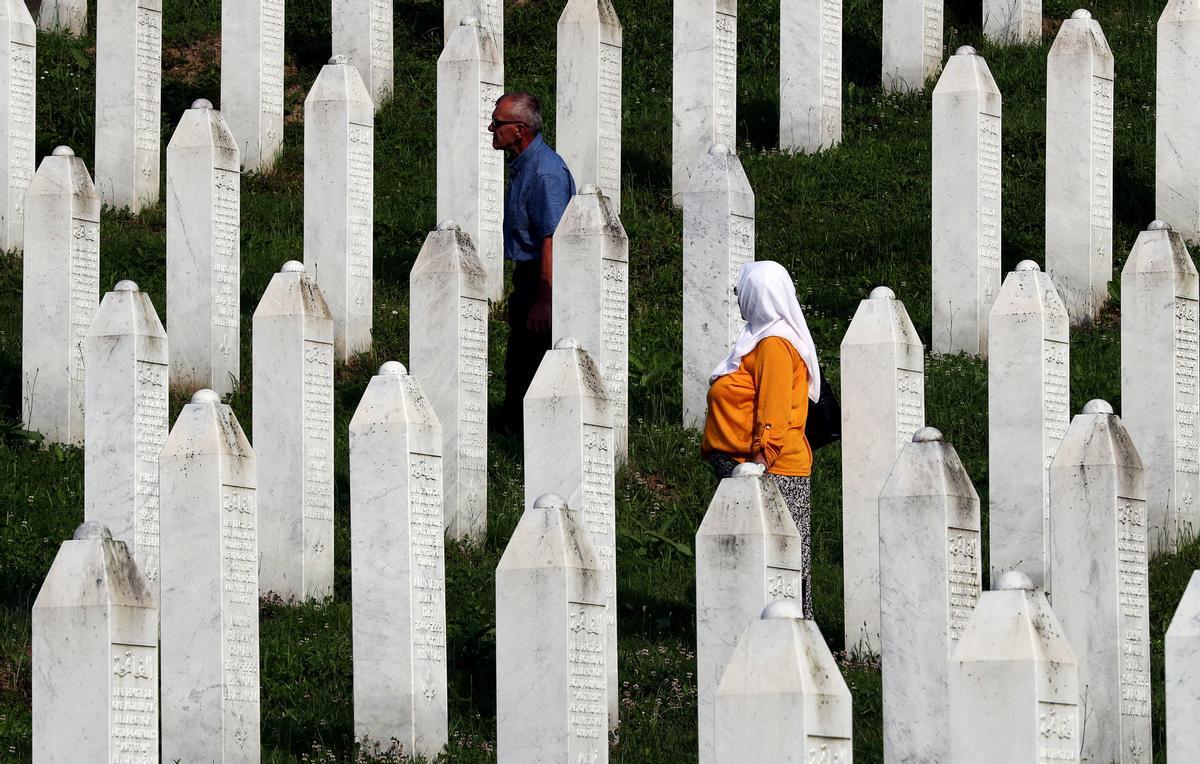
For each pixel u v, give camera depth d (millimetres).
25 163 50281
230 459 30391
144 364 35531
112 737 26844
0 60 49875
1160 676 32375
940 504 29078
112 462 35438
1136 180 53719
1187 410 38875
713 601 29203
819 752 22953
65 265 42438
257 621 30719
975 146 46688
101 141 54344
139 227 53125
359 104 46281
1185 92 50625
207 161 43969
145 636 27312
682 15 53438
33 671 27016
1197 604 25891
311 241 46250
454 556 37844
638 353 45906
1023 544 35094
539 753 28328
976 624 24547
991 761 24250
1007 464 35219
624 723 31422
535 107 43281
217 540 30125
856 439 34312
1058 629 24609
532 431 33094
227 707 30047
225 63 56594
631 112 59688
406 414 30641
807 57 56188
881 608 29359
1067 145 48469
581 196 41562
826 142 56406
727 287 43062
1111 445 30219
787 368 32594
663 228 52219
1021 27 61594
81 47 62750
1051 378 35219
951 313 47062
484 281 39906
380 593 30500
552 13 65500
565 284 41375
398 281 49688
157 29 54625
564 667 28234
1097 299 48750
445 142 49406
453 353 39219
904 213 52875
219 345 44250
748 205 43469
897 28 59188
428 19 64500
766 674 23016
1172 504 38500
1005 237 51469
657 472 41812
